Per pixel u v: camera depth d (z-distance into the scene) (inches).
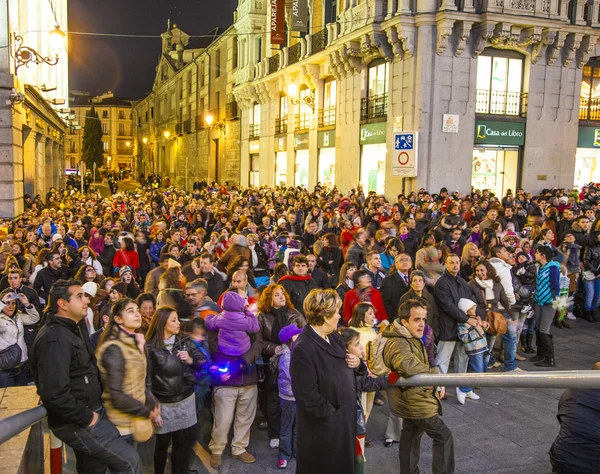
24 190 893.8
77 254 377.4
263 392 260.2
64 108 1413.6
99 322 271.6
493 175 887.1
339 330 184.5
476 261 344.5
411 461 195.8
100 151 3169.3
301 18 1122.0
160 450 200.4
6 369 254.4
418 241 463.5
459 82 815.1
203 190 1290.6
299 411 159.2
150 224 657.0
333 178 1100.5
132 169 4212.6
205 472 220.4
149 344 193.9
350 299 283.3
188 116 2284.7
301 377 152.3
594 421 136.4
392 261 386.6
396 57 843.4
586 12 870.4
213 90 1913.1
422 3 797.2
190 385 200.1
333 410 154.5
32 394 200.2
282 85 1304.1
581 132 917.2
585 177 942.4
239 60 1573.6
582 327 425.7
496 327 299.4
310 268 332.5
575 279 425.7
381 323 251.3
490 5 786.2
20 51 743.7
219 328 225.0
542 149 885.2
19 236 484.7
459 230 424.2
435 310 287.7
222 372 221.1
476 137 839.7
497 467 219.8
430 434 188.9
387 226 447.8
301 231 593.0
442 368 287.7
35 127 930.1
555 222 513.0
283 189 1128.2
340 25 1002.7
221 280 334.6
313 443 155.5
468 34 796.0
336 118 1053.2
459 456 228.4
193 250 410.3
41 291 335.9
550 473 212.2
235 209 685.9
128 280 330.0
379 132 900.0
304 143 1213.7
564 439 139.6
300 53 1191.6
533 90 869.8
